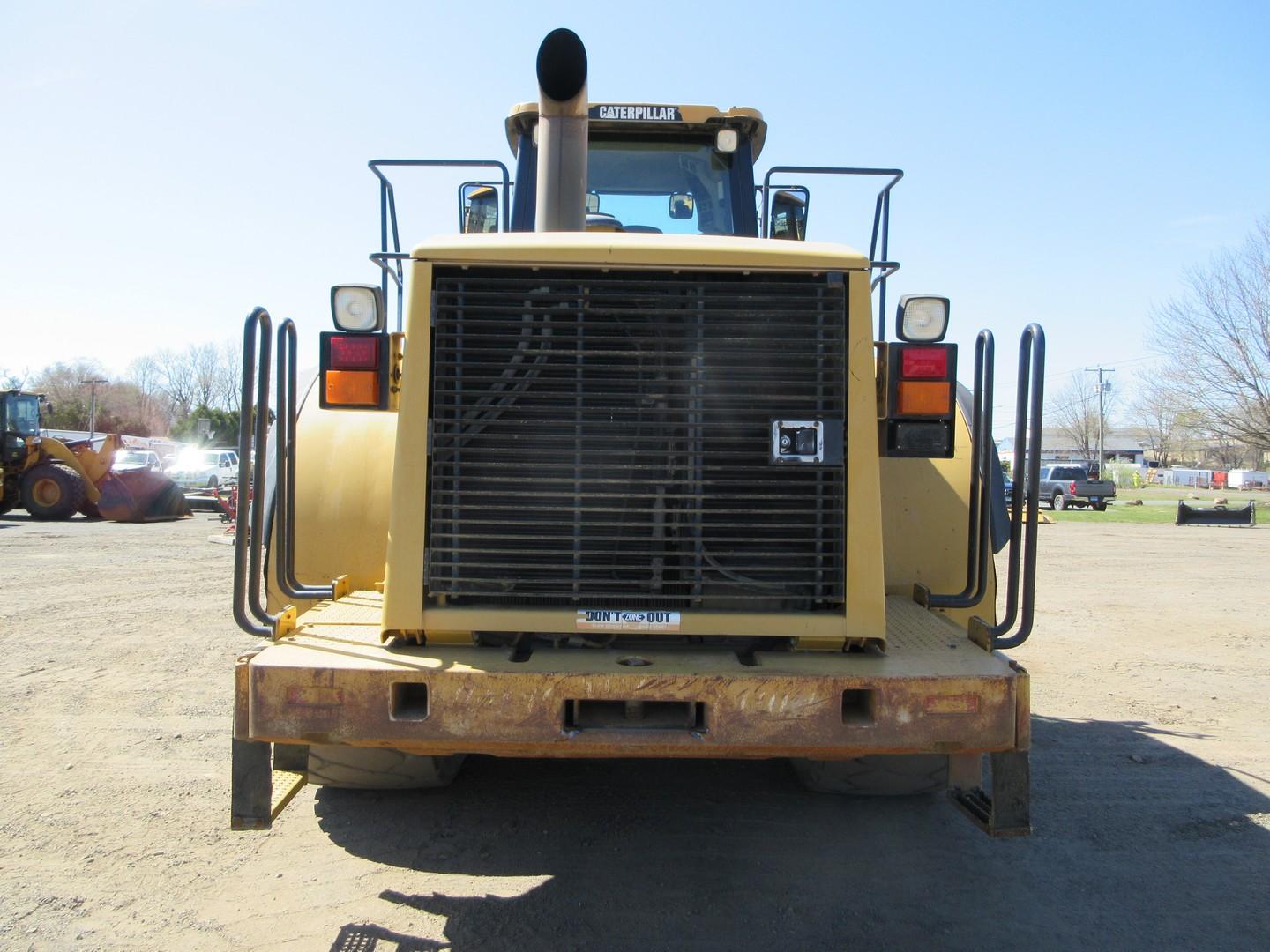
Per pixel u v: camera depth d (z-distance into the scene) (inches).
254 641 277.4
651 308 114.6
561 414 114.6
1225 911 125.3
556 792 163.9
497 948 114.2
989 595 147.9
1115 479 2655.0
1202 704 226.8
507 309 114.4
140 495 792.3
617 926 119.5
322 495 144.8
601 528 114.4
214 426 2566.4
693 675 104.8
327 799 159.3
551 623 113.1
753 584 114.9
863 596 114.1
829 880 132.8
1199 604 382.6
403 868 134.7
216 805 156.4
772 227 193.3
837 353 115.2
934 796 163.5
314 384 158.2
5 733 191.2
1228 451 2920.8
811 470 115.1
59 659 252.5
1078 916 123.6
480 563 114.1
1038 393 120.2
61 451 839.1
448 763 150.3
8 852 138.3
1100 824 153.2
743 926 120.1
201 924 119.1
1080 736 201.0
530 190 188.1
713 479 115.0
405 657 110.0
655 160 196.9
